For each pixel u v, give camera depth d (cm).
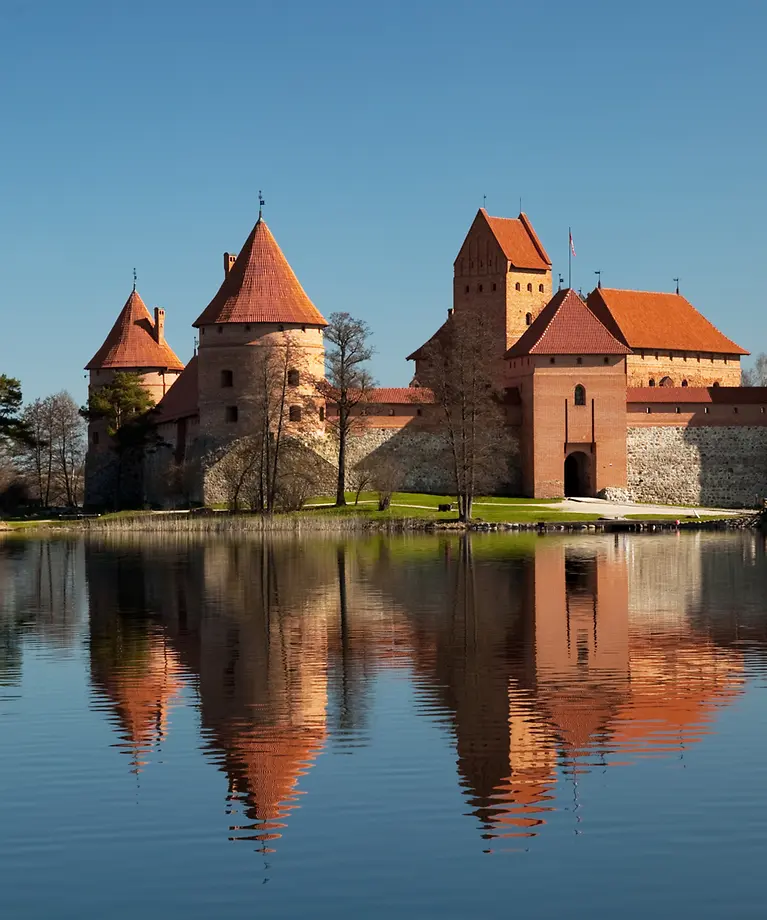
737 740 2942
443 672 3741
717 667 3794
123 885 2175
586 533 9100
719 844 2311
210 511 10025
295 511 9950
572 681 3597
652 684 3550
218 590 5666
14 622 4781
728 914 2062
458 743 2941
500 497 11081
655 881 2170
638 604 5162
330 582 5934
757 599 5300
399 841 2344
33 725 3138
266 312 10819
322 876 2200
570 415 11100
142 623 4722
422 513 9775
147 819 2459
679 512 10300
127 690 3525
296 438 10606
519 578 6075
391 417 11119
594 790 2594
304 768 2756
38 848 2325
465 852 2291
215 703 3362
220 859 2270
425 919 2048
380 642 4262
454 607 5084
